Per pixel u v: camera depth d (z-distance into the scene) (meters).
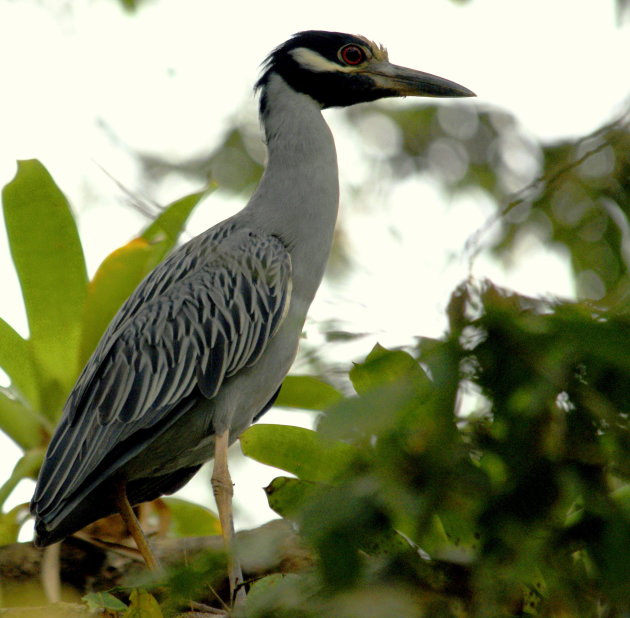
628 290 4.67
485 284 4.66
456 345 4.55
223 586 9.44
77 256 10.70
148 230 11.28
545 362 4.46
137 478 10.48
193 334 10.05
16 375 10.67
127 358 10.02
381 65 11.95
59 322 10.73
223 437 9.95
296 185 10.86
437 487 4.69
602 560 4.80
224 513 9.54
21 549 9.57
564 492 4.70
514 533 4.76
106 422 9.74
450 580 5.24
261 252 10.38
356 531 4.70
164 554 9.80
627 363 4.31
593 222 9.99
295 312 10.57
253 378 10.20
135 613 7.09
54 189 10.54
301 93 11.57
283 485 7.26
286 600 5.39
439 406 4.59
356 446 4.95
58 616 7.96
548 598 5.32
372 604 4.86
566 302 4.59
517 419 4.67
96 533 10.34
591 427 4.62
